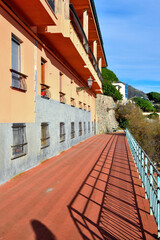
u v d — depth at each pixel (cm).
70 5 958
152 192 434
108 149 1362
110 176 709
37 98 860
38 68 877
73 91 1556
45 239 345
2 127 606
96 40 2003
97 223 396
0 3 579
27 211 445
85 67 1444
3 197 518
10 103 653
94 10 1524
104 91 4619
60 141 1197
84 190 571
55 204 479
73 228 378
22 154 721
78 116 1734
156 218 384
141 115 4538
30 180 653
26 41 768
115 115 4719
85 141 1914
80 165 870
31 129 803
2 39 609
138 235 357
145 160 545
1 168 600
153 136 3728
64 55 1185
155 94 10494
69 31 919
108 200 503
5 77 625
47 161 941
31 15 718
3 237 350
